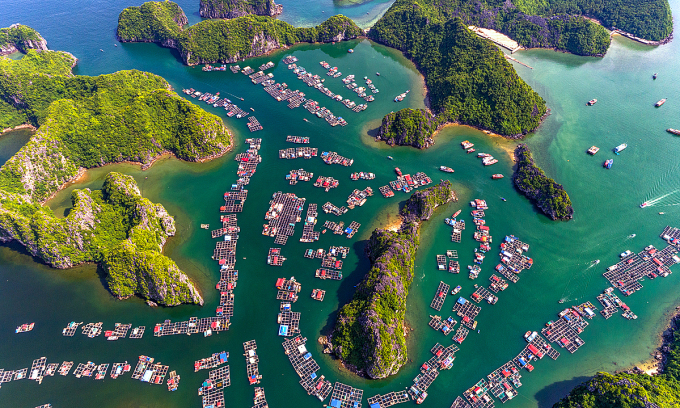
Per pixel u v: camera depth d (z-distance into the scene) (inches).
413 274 6658.5
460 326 5954.7
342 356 5472.4
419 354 5615.2
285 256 6968.5
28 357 5634.8
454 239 7258.9
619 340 5753.0
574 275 6638.8
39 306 6269.7
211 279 6643.7
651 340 5753.0
